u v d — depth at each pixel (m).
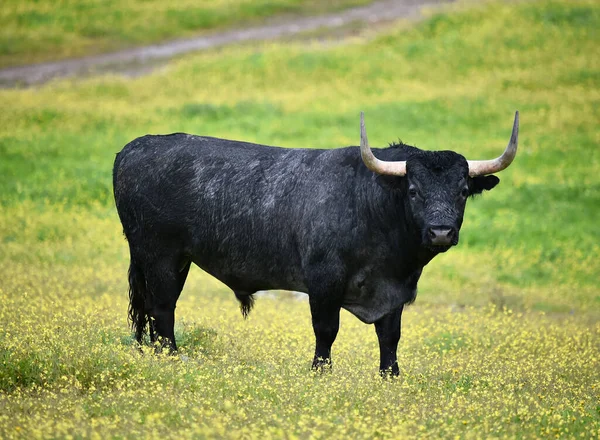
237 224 35.62
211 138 37.88
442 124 117.88
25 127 113.94
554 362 38.34
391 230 33.53
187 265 38.34
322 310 34.19
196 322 42.50
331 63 142.12
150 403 26.52
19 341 31.55
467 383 32.62
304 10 176.25
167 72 140.50
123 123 116.62
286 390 28.83
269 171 35.69
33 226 75.69
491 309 55.00
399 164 33.16
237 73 139.38
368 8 177.25
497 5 164.12
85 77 139.50
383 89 132.88
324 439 24.19
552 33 150.38
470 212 86.62
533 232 80.88
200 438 23.45
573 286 67.19
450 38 151.00
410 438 24.41
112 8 171.50
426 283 65.38
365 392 29.25
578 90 130.25
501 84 133.38
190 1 177.62
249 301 37.91
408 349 42.41
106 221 79.69
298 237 34.50
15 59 147.88
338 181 34.28
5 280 54.03
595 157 106.25
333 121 118.00
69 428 23.88
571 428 27.27
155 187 37.09
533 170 101.50
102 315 42.41
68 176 94.81
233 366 32.03
